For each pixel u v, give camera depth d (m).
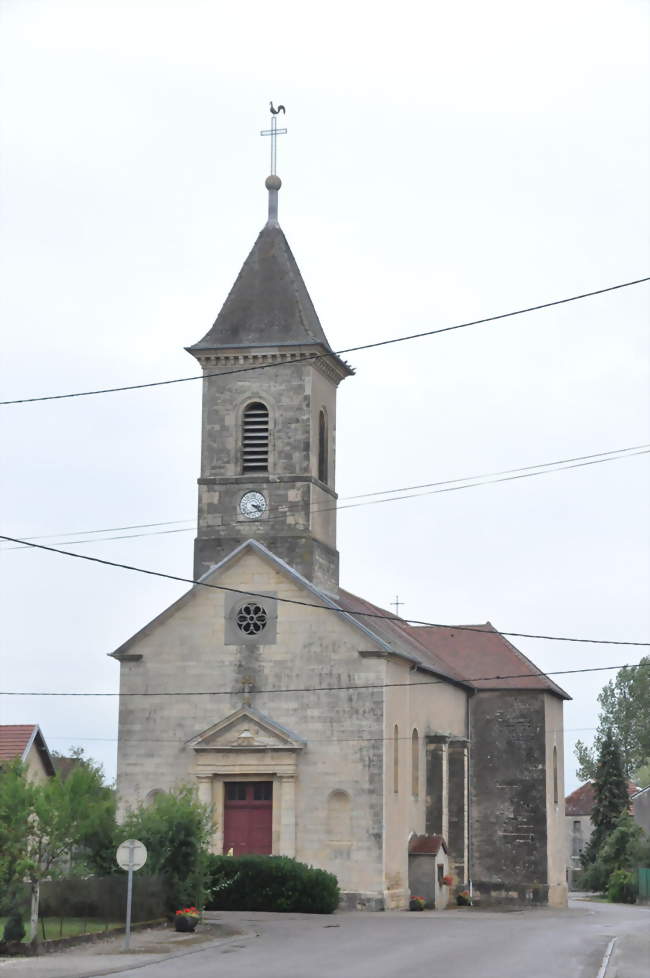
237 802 54.31
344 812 53.25
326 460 60.31
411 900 55.97
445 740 60.88
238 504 57.88
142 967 33.16
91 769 42.88
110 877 40.84
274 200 62.38
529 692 68.00
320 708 54.12
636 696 113.94
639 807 109.94
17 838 37.22
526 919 50.22
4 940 35.66
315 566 57.44
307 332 58.75
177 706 55.38
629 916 55.78
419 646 66.25
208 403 59.00
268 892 49.59
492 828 66.94
